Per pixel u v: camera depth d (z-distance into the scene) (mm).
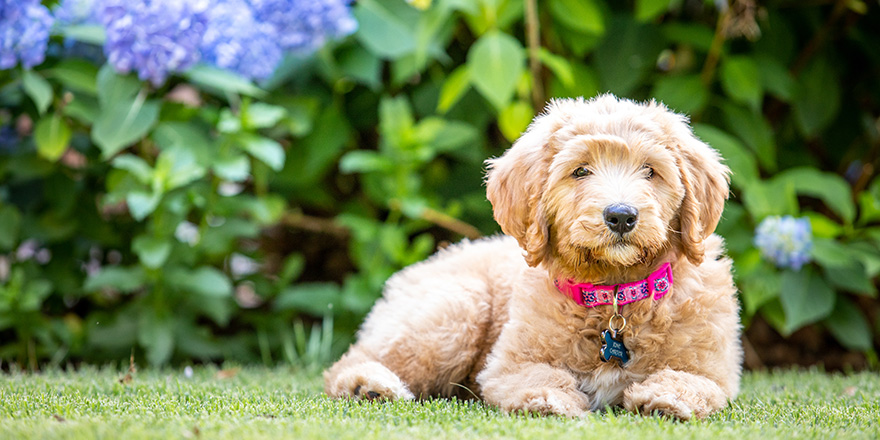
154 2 3855
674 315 2564
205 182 4410
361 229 4414
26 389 2875
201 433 2008
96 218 4539
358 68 4520
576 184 2504
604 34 4633
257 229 4516
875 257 4152
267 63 4176
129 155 4566
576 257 2506
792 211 4258
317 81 4832
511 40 4141
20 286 4109
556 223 2539
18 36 3809
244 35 4070
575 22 4406
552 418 2281
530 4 4359
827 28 4734
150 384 3051
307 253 5367
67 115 4258
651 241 2408
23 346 4188
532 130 2744
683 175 2582
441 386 2926
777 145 5023
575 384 2525
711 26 4984
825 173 5184
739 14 4488
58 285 4473
